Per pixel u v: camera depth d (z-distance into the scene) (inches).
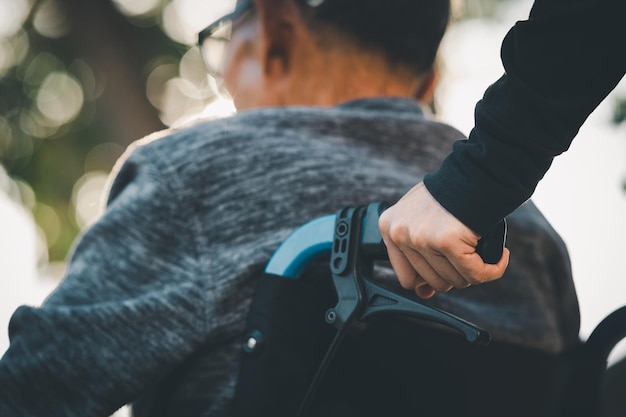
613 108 90.8
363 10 48.5
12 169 175.5
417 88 51.4
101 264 43.6
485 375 45.0
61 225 174.4
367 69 49.3
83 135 175.3
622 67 32.8
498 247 34.0
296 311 41.3
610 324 46.3
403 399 42.8
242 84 51.3
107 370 41.6
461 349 44.3
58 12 174.9
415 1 49.0
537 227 48.5
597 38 32.1
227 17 52.7
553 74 32.3
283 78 50.1
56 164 175.3
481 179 33.0
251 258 42.8
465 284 34.9
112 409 41.9
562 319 51.1
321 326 41.8
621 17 31.9
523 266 47.8
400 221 34.7
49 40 175.5
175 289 42.5
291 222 43.7
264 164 44.6
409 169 47.0
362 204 44.4
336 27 48.8
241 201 43.9
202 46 54.6
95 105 175.3
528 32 32.7
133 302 42.2
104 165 175.5
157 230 43.8
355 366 42.2
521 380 46.3
